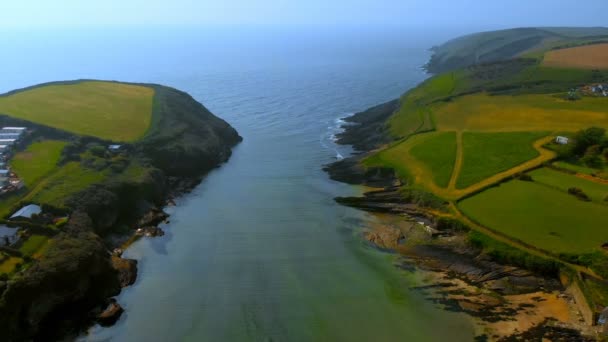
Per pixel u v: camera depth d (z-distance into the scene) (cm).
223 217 8988
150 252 7744
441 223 7994
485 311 6025
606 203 7944
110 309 6134
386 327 5831
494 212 8000
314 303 6338
